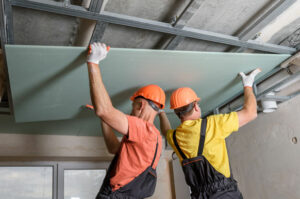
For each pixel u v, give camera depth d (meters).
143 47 2.32
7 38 1.70
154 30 1.92
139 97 1.84
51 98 2.22
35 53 1.62
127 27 2.03
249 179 3.38
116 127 1.48
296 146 2.79
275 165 3.02
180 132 1.79
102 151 3.83
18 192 3.49
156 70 2.00
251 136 3.40
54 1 1.61
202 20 2.07
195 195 1.70
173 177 4.11
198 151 1.69
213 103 2.89
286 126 2.93
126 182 1.60
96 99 1.43
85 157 3.76
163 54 1.82
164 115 2.22
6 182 3.50
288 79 2.61
